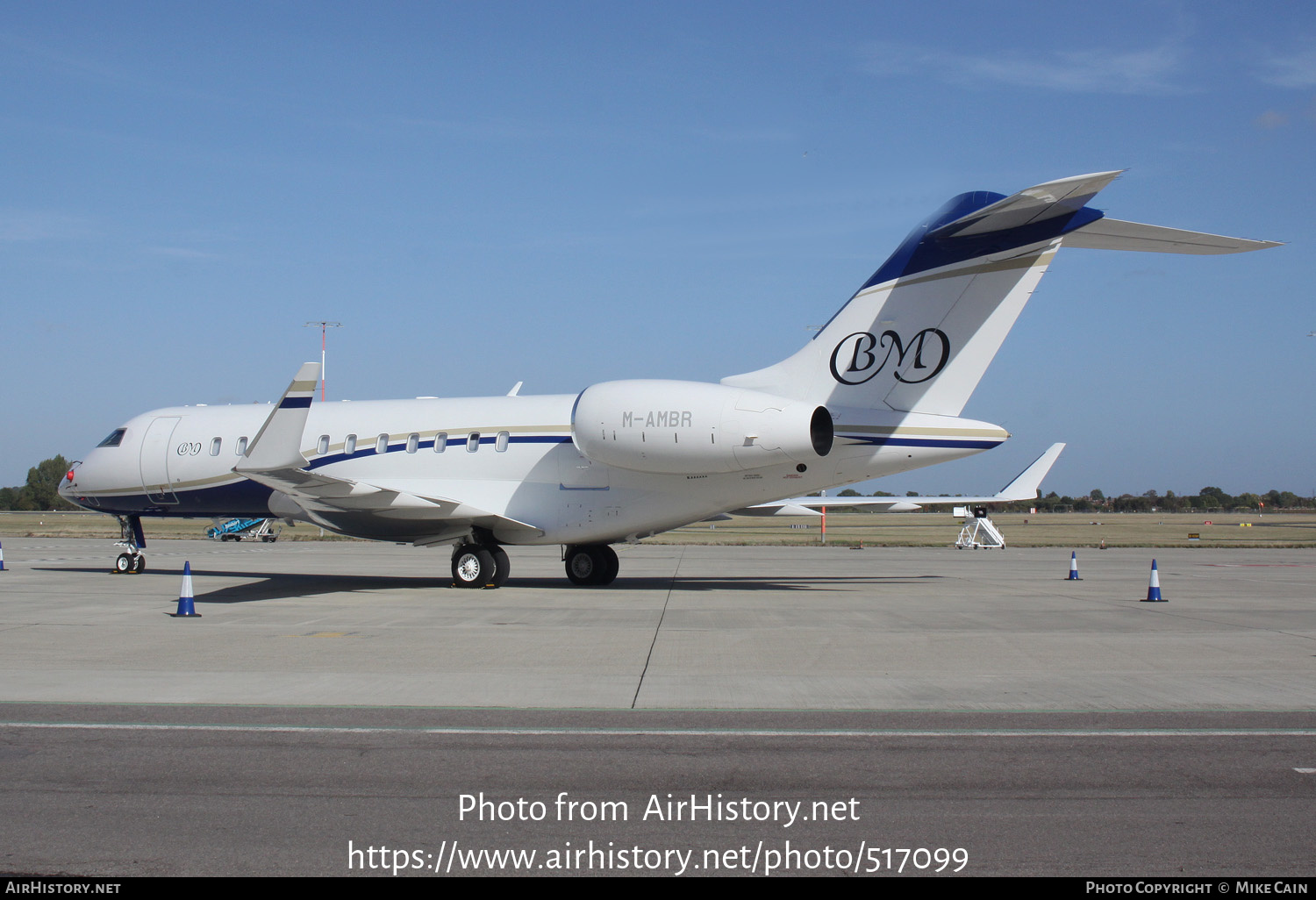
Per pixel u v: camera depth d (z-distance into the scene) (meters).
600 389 16.75
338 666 9.53
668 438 16.09
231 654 10.27
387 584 19.06
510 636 11.55
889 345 16.39
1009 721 7.29
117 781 5.77
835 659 9.98
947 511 123.88
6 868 4.48
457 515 17.34
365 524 18.44
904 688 8.51
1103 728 7.07
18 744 6.57
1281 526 78.31
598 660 9.90
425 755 6.32
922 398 16.30
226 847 4.75
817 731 6.98
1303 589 18.70
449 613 13.84
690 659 9.96
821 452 16.03
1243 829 5.00
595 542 18.09
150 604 15.22
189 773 5.93
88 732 6.89
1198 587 19.08
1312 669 9.47
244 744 6.59
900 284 16.31
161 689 8.41
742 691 8.34
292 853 4.69
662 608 14.59
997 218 14.95
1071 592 17.72
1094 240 15.05
